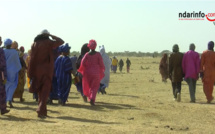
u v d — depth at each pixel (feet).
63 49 41.57
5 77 33.83
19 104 43.04
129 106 42.16
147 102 45.93
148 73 133.08
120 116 34.99
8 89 39.47
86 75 42.55
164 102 46.34
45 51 32.73
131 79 95.45
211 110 40.01
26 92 59.36
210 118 34.96
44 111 33.09
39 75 32.76
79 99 49.08
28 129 27.66
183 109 40.40
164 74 64.39
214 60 46.91
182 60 47.78
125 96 53.26
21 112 36.27
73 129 27.84
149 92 60.08
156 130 28.43
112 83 80.48
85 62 42.47
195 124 31.78
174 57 48.21
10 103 39.75
